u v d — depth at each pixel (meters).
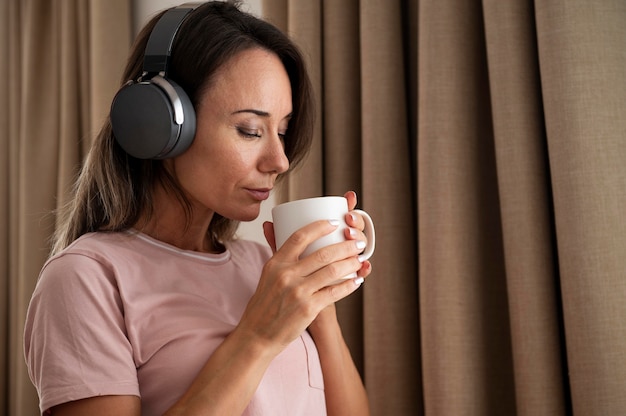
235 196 1.05
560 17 1.32
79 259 1.00
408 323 1.55
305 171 1.65
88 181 1.13
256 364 0.93
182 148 1.03
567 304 1.28
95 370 0.93
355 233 0.99
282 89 1.07
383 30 1.59
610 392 1.23
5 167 2.55
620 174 1.28
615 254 1.26
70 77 2.43
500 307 1.50
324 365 1.19
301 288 0.93
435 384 1.41
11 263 2.50
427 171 1.46
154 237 1.12
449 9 1.49
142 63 1.13
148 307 1.02
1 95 2.57
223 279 1.15
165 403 0.98
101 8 2.32
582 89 1.29
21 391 2.31
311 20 1.69
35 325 0.97
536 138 1.38
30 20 2.50
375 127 1.57
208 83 1.03
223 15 1.10
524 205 1.37
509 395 1.48
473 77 1.50
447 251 1.43
